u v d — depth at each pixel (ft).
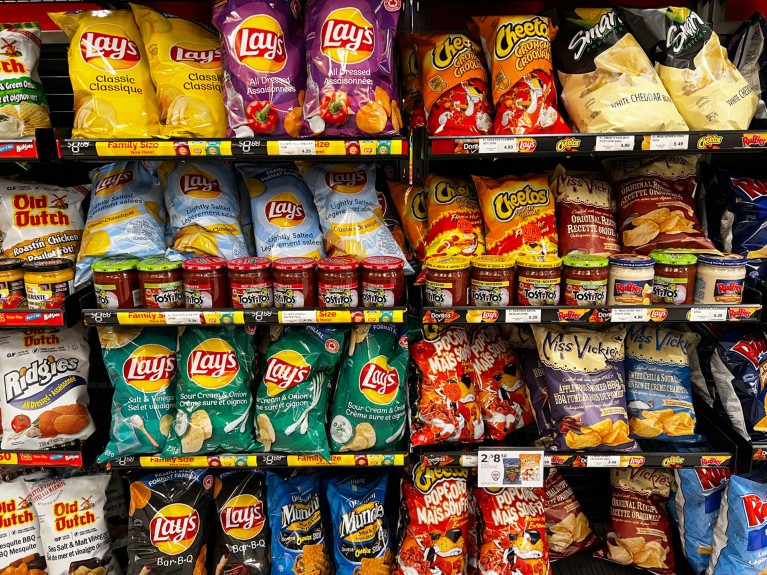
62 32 4.40
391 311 3.66
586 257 3.78
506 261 3.73
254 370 4.08
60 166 4.47
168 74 3.51
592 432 3.89
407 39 4.11
